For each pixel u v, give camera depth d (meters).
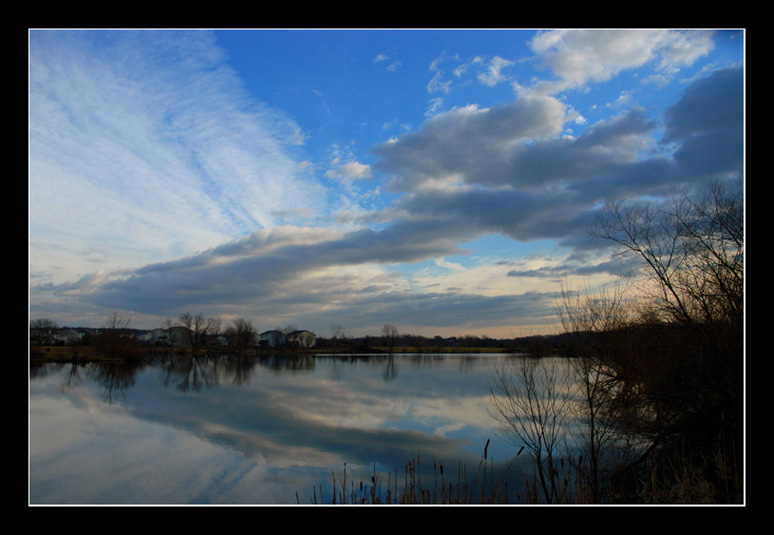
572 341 11.91
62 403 30.00
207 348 91.38
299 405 29.05
